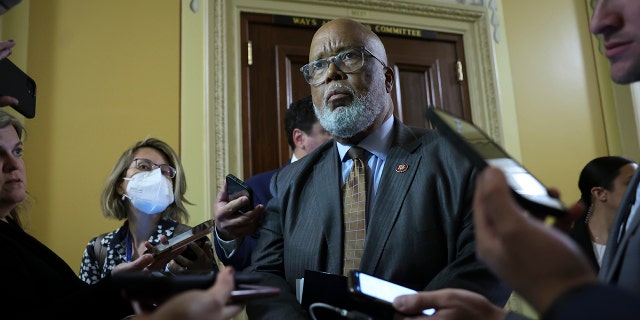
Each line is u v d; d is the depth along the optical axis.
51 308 1.43
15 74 1.54
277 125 3.67
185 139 3.38
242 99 3.63
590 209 2.69
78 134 3.23
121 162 2.48
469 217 1.52
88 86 3.31
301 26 3.84
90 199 3.15
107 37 3.42
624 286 0.77
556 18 4.40
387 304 1.08
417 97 4.00
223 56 3.58
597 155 4.18
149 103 3.38
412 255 1.53
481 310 0.97
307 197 1.79
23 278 1.54
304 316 1.42
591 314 0.49
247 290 0.84
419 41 4.09
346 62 1.81
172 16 3.56
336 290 1.20
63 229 3.07
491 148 0.75
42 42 3.29
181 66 3.49
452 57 4.14
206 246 1.94
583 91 4.29
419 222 1.56
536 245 0.54
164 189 2.39
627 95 4.26
